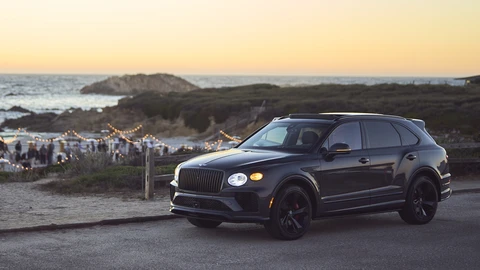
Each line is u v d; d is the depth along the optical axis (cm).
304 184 906
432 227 1023
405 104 5316
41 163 2992
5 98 14275
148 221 1027
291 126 1000
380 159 997
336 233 957
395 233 963
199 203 880
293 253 801
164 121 6166
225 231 952
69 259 743
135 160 1709
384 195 1000
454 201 1342
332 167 933
